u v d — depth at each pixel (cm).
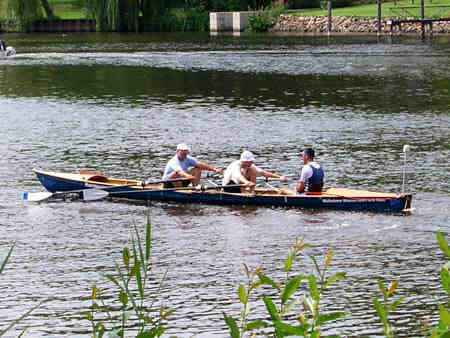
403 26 9819
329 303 1469
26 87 5253
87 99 4644
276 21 10838
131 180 2436
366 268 1669
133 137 3350
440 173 2567
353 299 1488
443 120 3662
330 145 3091
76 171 2716
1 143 3234
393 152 2928
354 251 1792
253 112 4038
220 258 1758
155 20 11044
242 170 2302
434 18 9412
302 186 2227
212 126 3609
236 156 2934
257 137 3306
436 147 3009
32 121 3809
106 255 1802
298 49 7875
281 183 2511
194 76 5753
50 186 2459
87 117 3931
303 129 3484
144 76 5812
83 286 1586
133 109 4203
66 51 8125
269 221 2078
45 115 4006
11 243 1903
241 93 4806
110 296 1527
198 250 1822
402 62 6394
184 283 1590
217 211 2206
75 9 12381
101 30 10944
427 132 3344
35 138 3347
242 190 2322
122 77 5769
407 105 4175
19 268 1705
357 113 3938
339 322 1376
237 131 3466
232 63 6662
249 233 1964
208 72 6006
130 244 1891
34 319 1418
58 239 1938
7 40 9800
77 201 2353
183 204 2306
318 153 2938
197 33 10531
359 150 2980
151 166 2777
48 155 2981
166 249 1833
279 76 5647
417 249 1800
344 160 2802
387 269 1661
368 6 11144
